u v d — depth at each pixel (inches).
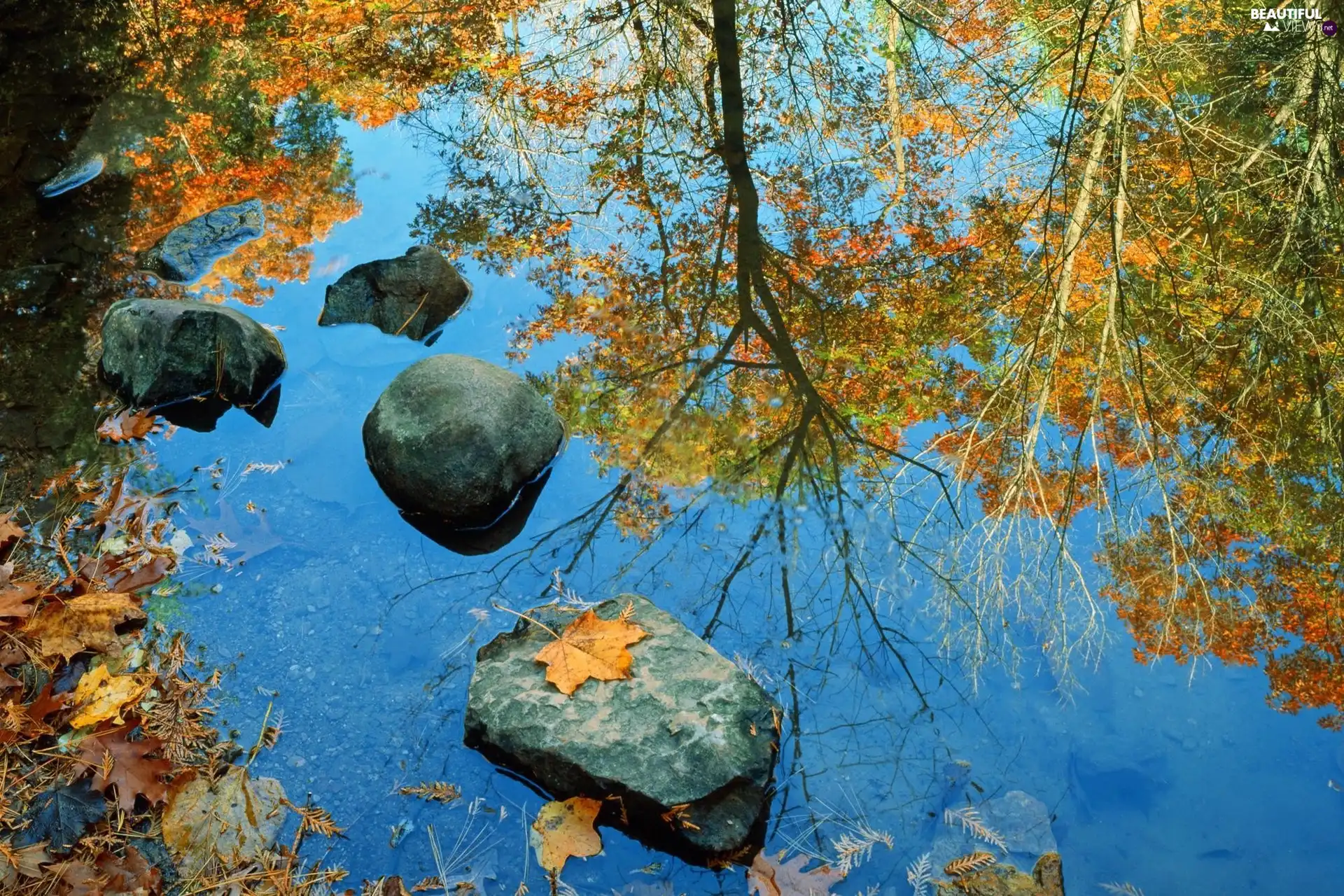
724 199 228.8
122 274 184.9
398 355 171.2
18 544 127.0
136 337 152.9
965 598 131.3
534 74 278.5
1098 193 225.5
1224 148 240.1
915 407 169.6
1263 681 118.8
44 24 270.7
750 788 99.5
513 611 120.6
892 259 208.2
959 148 250.8
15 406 152.3
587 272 200.2
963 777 106.1
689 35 297.0
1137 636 125.9
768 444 158.9
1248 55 261.6
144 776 100.0
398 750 108.4
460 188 227.1
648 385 170.2
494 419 137.5
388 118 254.5
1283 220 216.7
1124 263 206.2
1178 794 105.7
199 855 96.1
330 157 234.1
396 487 137.6
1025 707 114.8
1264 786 106.5
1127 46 239.5
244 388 155.7
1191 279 202.4
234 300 181.5
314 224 207.5
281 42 281.6
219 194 213.9
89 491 137.6
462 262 200.2
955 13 303.6
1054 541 142.1
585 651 108.3
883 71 285.9
